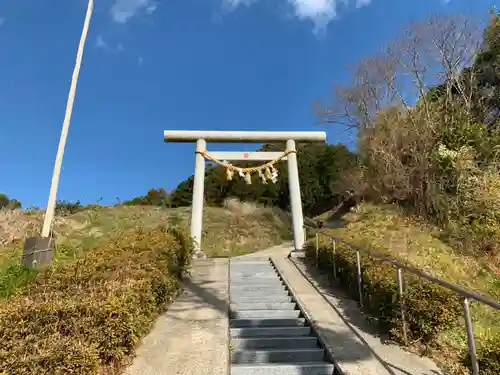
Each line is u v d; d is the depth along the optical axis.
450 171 12.89
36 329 3.89
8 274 6.99
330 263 8.70
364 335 5.47
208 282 8.55
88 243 10.79
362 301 6.55
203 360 4.67
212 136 13.40
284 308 7.05
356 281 7.03
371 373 4.39
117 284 5.11
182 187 27.66
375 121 18.66
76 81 9.12
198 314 6.41
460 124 14.43
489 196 11.27
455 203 11.83
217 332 5.59
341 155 26.30
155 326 5.76
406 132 15.68
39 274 6.26
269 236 19.03
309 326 6.06
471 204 11.42
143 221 17.58
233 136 13.44
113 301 4.41
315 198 25.53
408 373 4.38
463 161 12.65
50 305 4.22
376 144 17.06
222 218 20.61
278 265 10.34
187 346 5.07
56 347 3.55
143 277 5.72
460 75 17.72
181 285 8.16
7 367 3.27
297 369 4.73
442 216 12.02
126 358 4.47
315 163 26.09
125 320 4.40
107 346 4.10
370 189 17.64
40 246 7.71
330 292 7.63
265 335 5.91
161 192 27.73
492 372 4.04
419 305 5.04
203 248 16.06
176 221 18.42
